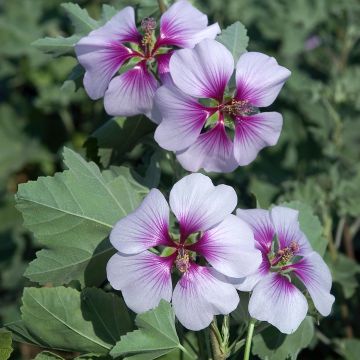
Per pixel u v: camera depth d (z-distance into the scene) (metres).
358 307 0.64
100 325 0.36
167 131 0.35
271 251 0.34
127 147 0.41
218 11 0.78
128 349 0.33
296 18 0.85
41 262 0.36
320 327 0.63
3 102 1.00
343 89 0.71
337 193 0.62
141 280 0.32
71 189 0.36
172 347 0.34
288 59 0.84
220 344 0.35
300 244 0.35
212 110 0.35
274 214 0.35
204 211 0.33
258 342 0.38
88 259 0.36
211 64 0.34
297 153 0.73
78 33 0.41
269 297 0.33
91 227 0.36
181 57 0.34
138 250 0.32
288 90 0.76
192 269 0.32
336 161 0.66
